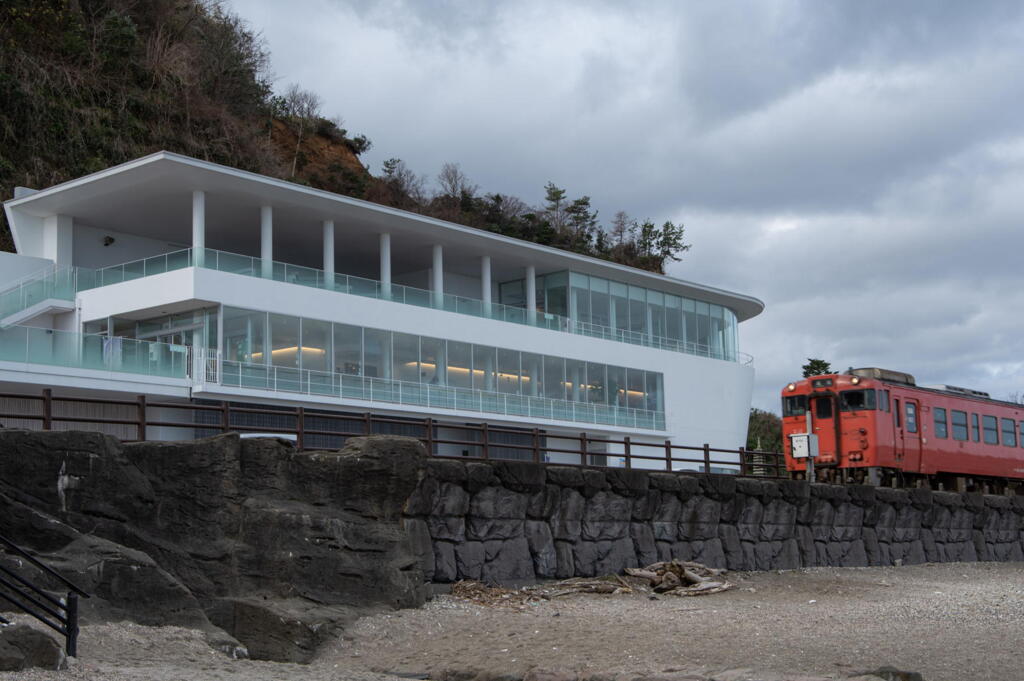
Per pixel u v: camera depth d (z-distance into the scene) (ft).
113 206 127.75
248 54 224.12
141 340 115.75
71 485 53.57
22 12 164.35
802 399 119.24
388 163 273.13
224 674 45.55
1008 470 137.69
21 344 102.53
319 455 62.08
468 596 69.05
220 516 57.36
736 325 198.49
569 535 80.38
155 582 51.96
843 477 116.47
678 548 89.76
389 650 55.06
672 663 49.62
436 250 150.00
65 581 44.70
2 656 40.45
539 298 170.60
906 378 123.65
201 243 121.70
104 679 41.78
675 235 318.65
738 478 96.68
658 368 174.60
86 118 164.96
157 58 185.06
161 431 112.98
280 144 236.22
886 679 43.83
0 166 151.23
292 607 55.88
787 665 48.85
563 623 62.23
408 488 64.39
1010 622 63.31
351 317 133.18
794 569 99.40
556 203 314.76
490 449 147.13
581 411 159.53
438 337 143.54
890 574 101.19
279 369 123.65
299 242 148.25
